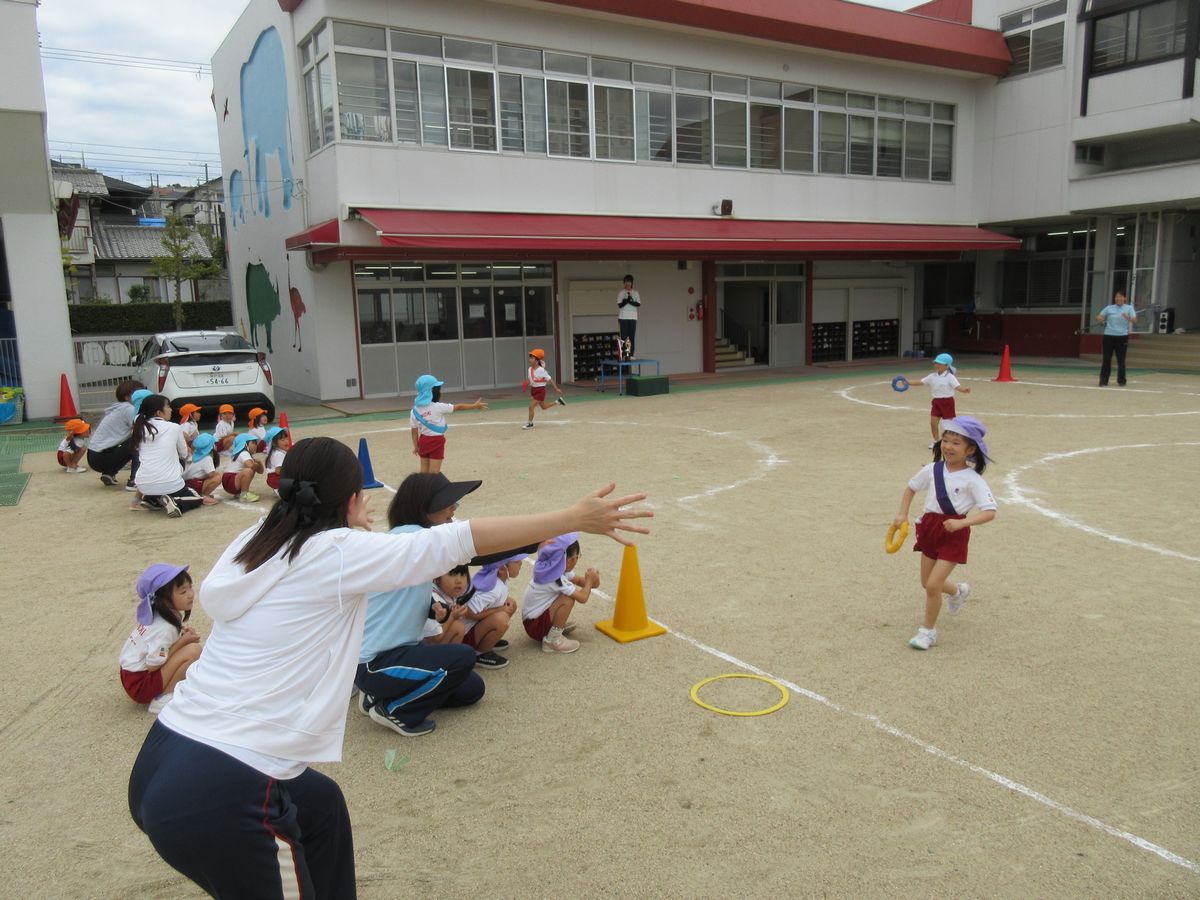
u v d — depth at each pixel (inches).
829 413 546.3
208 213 1439.5
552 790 137.6
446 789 138.6
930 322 1013.2
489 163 658.8
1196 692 165.3
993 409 543.8
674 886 113.7
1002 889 111.6
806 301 880.9
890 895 110.9
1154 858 117.3
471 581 182.4
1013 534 273.0
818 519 294.7
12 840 128.0
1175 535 267.6
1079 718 156.3
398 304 673.0
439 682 152.9
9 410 550.6
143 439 326.6
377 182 614.9
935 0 995.3
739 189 788.6
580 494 336.8
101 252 1305.4
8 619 218.2
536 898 112.0
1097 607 210.7
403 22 612.4
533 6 653.3
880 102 866.8
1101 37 805.9
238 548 85.1
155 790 76.3
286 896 79.2
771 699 166.6
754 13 736.3
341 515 87.2
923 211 907.4
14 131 508.4
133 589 240.5
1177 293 833.5
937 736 151.1
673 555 258.4
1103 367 650.2
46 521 319.9
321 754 82.7
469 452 436.8
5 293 660.1
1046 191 860.6
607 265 761.6
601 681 176.4
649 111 734.5
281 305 749.3
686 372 818.8
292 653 80.4
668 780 139.4
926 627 188.7
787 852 120.3
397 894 113.1
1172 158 818.8
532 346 732.7
